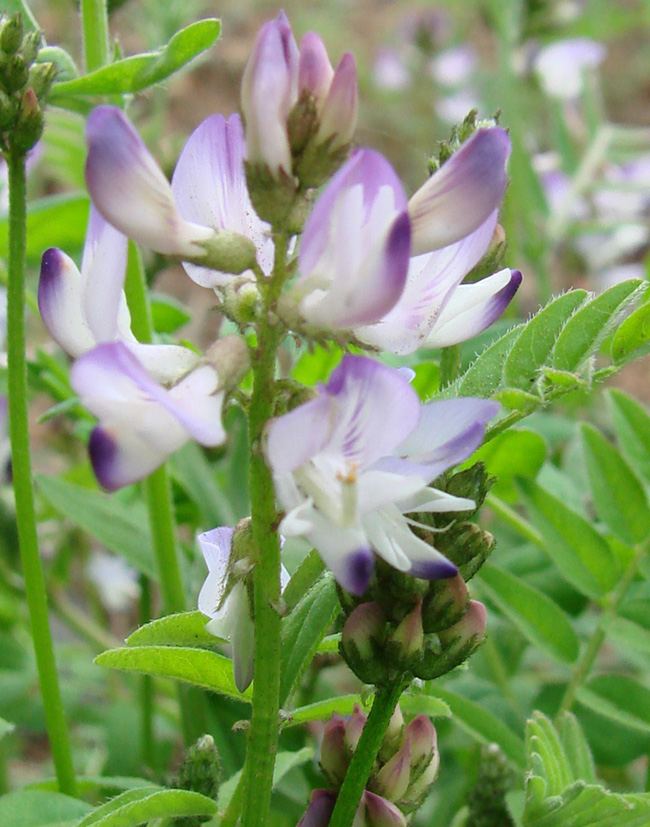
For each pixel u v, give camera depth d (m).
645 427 0.15
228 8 0.48
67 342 0.09
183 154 0.09
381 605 0.09
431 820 0.18
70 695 0.20
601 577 0.14
